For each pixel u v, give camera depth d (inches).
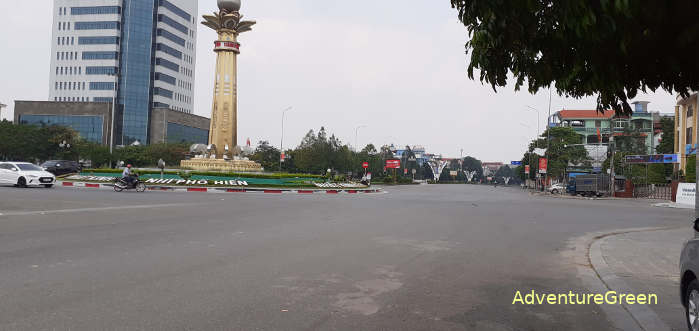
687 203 1120.2
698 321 162.2
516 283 263.0
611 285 256.5
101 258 293.3
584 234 503.5
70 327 165.9
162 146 2982.3
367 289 237.5
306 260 309.1
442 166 6830.7
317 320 184.5
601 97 191.8
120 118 4010.8
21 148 2610.7
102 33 4087.1
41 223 449.1
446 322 188.1
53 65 4175.7
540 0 168.2
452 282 259.8
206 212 620.4
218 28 1678.2
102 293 212.4
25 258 285.0
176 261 291.9
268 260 304.5
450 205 934.4
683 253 178.4
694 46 154.8
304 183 1659.7
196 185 1358.3
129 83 4052.7
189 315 184.5
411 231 483.5
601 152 2797.7
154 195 947.3
